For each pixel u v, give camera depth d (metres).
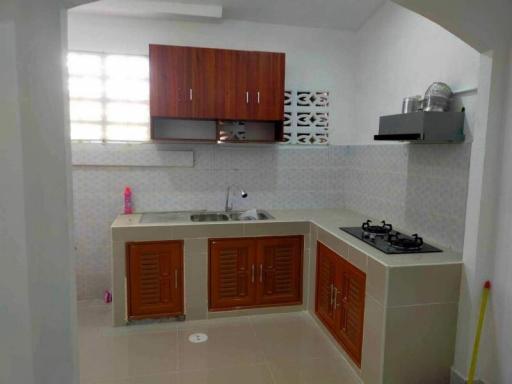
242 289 3.18
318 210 3.71
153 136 3.14
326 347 2.74
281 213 3.54
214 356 2.61
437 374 2.19
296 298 3.29
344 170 3.81
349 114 3.75
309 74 3.62
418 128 2.25
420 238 2.49
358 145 3.58
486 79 1.96
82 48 3.22
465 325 2.11
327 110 3.69
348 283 2.53
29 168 1.47
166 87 3.05
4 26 1.34
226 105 3.17
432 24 2.55
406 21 2.84
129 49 3.29
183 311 3.09
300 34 3.57
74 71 3.24
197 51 3.07
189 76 3.08
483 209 2.01
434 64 2.54
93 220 3.40
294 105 3.62
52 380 1.63
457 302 2.16
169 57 3.04
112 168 3.37
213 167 3.54
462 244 2.29
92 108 3.30
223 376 2.39
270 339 2.84
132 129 3.38
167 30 3.33
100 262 3.46
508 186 1.94
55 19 1.48
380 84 3.22
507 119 1.95
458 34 1.96
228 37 3.43
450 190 2.38
